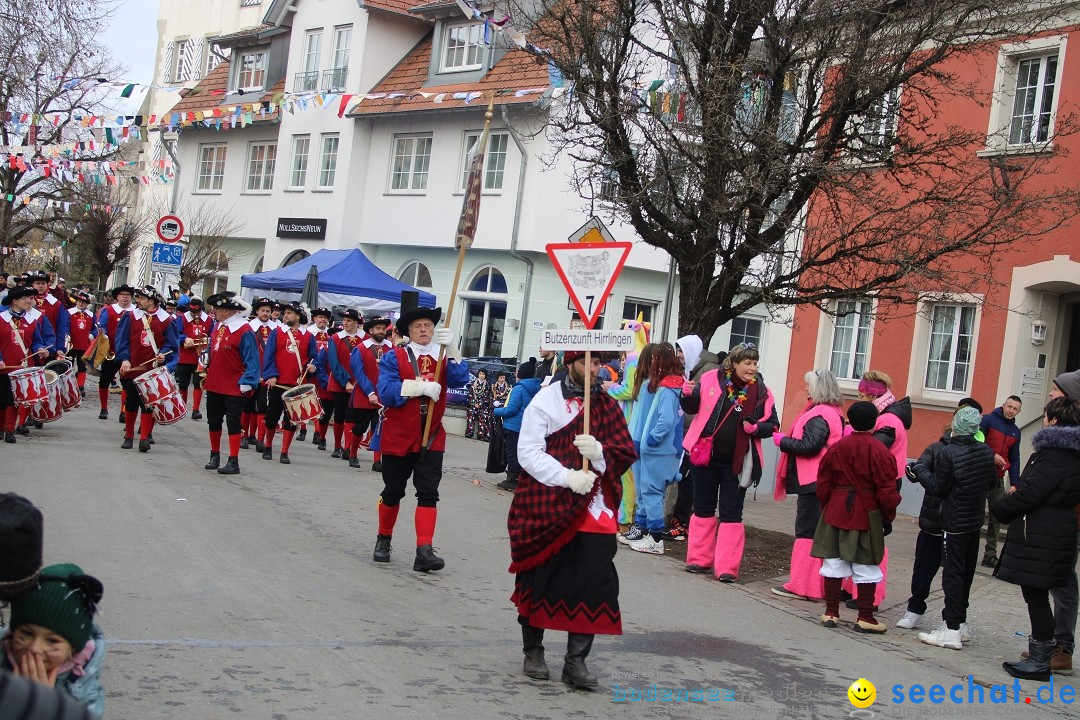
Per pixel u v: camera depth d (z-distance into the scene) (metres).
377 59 31.80
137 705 4.91
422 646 6.47
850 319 17.84
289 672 5.66
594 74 11.59
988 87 15.54
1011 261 15.43
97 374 27.53
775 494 9.86
